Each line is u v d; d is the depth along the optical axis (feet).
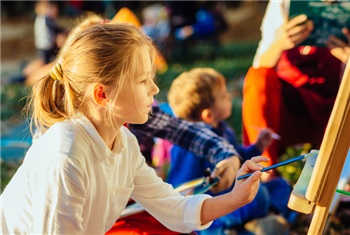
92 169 6.03
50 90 6.21
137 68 6.02
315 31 11.27
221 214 6.64
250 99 11.75
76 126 6.00
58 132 5.94
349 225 10.99
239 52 29.81
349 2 11.04
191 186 8.81
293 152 13.64
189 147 9.21
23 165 6.10
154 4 30.58
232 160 8.77
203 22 29.12
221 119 11.15
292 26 11.28
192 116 11.04
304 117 11.91
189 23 28.99
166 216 6.91
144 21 29.43
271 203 10.85
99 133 6.16
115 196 6.51
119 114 6.08
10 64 30.27
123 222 8.32
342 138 5.49
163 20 28.40
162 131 9.41
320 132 12.01
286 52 11.76
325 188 5.64
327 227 10.28
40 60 26.81
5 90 23.82
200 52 29.04
